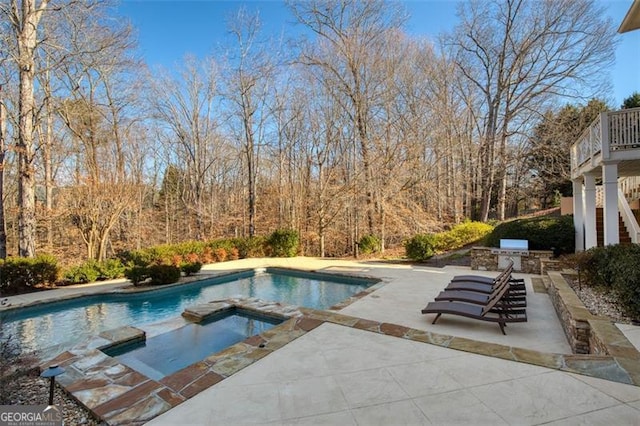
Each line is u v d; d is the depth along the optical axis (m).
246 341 4.20
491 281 6.45
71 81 13.59
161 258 10.47
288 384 3.11
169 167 22.47
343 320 5.03
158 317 6.93
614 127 6.69
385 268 10.71
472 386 2.99
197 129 20.23
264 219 20.67
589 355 3.46
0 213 10.46
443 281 8.27
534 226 9.92
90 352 4.18
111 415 2.70
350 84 15.89
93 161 12.91
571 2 15.70
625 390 2.81
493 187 21.77
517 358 3.54
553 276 6.36
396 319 5.18
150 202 21.66
